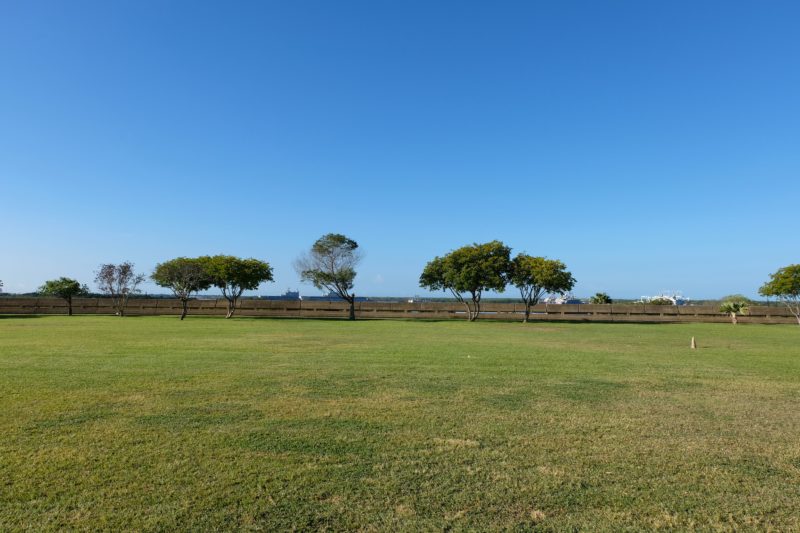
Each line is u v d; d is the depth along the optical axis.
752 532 3.81
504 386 9.59
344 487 4.55
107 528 3.79
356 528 3.82
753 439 6.14
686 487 4.62
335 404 7.91
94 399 8.16
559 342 20.16
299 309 49.88
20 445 5.70
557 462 5.25
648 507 4.20
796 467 5.15
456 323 38.09
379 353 15.12
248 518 3.95
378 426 6.61
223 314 50.19
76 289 50.34
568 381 10.22
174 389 9.05
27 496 4.32
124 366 11.92
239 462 5.17
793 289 38.78
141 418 6.94
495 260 42.62
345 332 25.00
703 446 5.83
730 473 4.97
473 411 7.49
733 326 36.88
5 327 27.19
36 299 49.72
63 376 10.41
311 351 15.56
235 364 12.41
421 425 6.67
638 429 6.54
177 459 5.24
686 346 18.78
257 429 6.42
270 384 9.62
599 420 7.00
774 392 9.18
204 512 4.04
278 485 4.57
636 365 12.81
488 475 4.86
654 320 45.97
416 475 4.85
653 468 5.09
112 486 4.54
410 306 49.50
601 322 44.69
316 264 44.09
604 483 4.70
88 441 5.85
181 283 41.47
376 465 5.11
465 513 4.07
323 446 5.73
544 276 40.59
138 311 50.69
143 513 4.02
